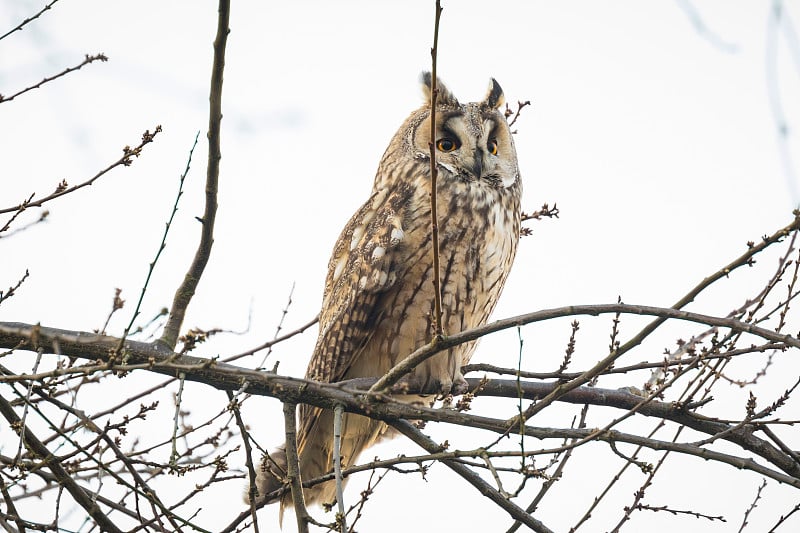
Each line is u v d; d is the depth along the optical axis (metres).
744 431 9.80
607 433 8.56
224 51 8.54
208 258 9.45
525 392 10.93
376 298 11.73
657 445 8.66
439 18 7.76
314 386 8.86
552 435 8.97
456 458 8.16
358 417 11.69
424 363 11.43
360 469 8.73
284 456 11.09
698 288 7.78
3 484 8.18
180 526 8.49
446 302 11.77
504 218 12.42
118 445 9.17
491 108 13.44
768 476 8.59
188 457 9.90
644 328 8.13
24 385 8.44
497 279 12.28
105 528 8.41
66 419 9.64
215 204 9.24
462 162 12.30
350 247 12.27
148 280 7.91
